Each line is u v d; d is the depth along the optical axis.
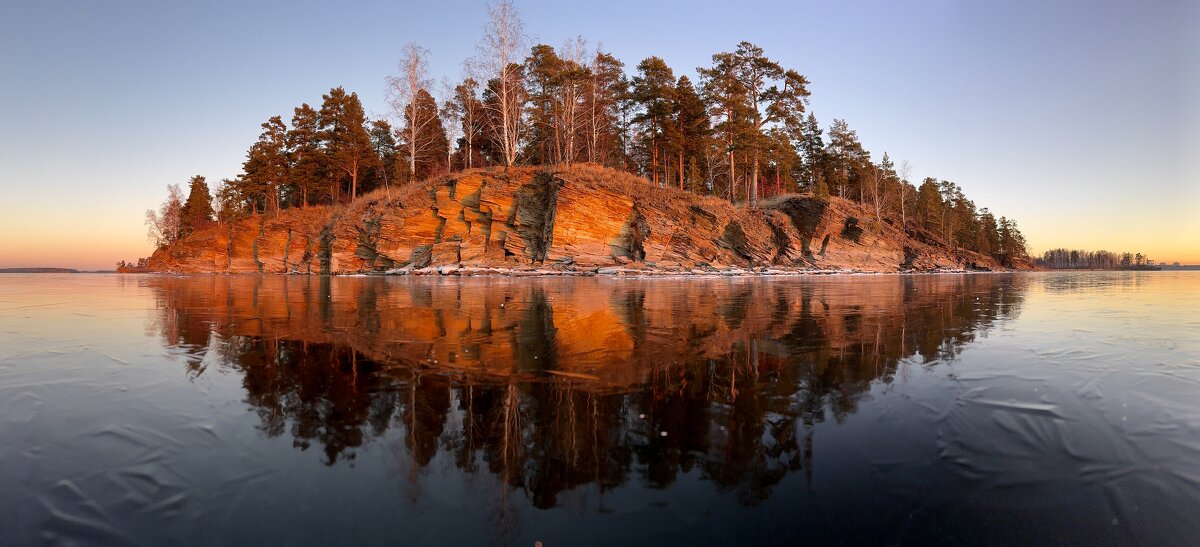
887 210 60.72
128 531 2.12
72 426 3.18
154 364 4.87
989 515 2.25
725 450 2.84
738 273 31.20
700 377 4.36
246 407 3.55
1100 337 6.41
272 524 2.16
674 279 24.33
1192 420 3.27
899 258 44.75
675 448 2.86
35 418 3.33
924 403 3.64
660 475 2.55
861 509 2.29
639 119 40.31
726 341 6.15
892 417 3.36
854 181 60.19
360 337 6.42
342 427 3.17
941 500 2.36
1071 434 3.07
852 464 2.69
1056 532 2.13
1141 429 3.12
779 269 34.22
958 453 2.82
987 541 2.06
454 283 19.97
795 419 3.33
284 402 3.66
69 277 37.56
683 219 31.45
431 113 42.75
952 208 69.44
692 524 2.16
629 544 2.03
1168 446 2.88
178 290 16.77
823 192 48.84
